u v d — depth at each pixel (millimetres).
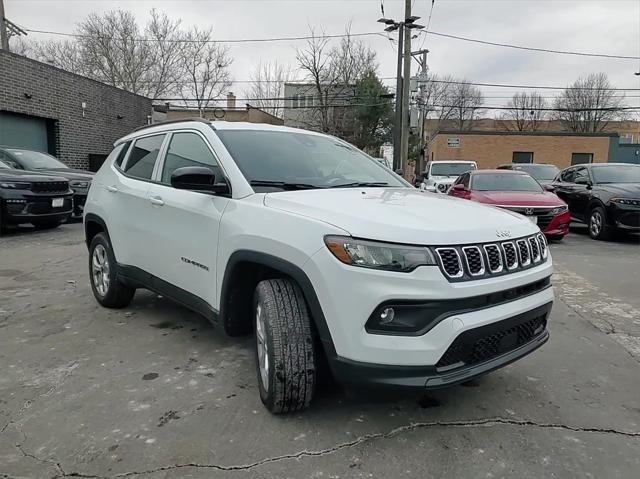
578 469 2432
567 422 2877
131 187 4320
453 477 2361
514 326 2688
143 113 20953
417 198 3270
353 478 2342
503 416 2930
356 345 2434
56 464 2420
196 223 3441
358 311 2416
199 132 3779
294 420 2834
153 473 2361
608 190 10055
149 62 40125
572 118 59562
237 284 3148
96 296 5000
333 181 3564
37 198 9266
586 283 6285
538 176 14398
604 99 57000
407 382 2412
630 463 2484
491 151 31750
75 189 10969
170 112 36281
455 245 2498
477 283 2500
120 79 39562
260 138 3754
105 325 4426
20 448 2545
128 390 3191
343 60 46000
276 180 3326
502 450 2586
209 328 4359
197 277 3473
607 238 10094
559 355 3912
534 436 2721
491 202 9148
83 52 39531
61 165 11781
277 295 2768
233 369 3520
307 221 2660
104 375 3408
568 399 3164
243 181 3229
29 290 5590
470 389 3277
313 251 2551
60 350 3846
